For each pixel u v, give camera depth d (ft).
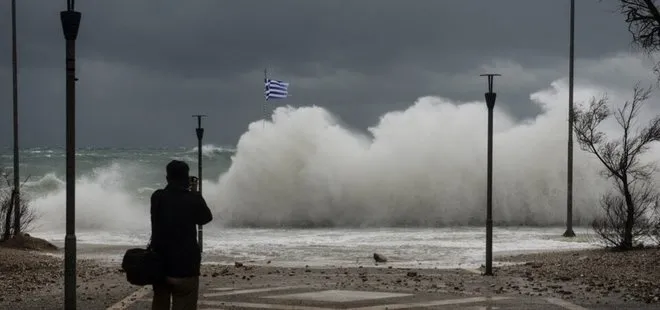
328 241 164.76
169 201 47.24
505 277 94.02
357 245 154.20
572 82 177.06
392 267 111.75
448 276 95.55
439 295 74.90
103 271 101.50
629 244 122.31
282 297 73.00
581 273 94.48
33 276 94.02
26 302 70.33
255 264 116.98
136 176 300.81
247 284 84.69
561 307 66.80
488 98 99.04
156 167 330.75
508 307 66.85
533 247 148.97
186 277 46.88
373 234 184.03
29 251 130.93
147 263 46.01
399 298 72.54
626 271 93.86
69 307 62.13
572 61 177.78
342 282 87.10
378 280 89.71
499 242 160.45
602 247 130.62
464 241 163.02
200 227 134.62
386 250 143.23
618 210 131.64
